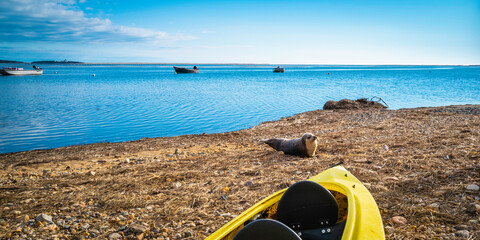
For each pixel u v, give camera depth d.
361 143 11.55
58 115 24.78
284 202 3.95
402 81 73.75
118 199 7.47
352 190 4.45
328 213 3.95
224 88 51.44
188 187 8.02
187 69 131.12
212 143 14.44
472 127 12.77
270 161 10.14
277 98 35.66
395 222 5.07
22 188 8.83
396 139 11.68
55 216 6.72
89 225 6.13
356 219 3.56
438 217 5.13
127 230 5.76
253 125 20.19
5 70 104.94
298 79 84.25
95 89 51.62
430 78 91.12
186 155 12.16
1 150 15.28
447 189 6.21
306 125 17.23
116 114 25.08
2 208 7.29
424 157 8.69
